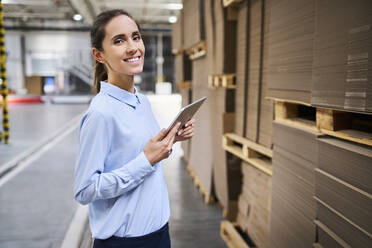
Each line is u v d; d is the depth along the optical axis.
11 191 4.31
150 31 22.38
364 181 1.20
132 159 1.24
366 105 1.14
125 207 1.25
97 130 1.16
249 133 2.74
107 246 1.27
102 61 1.30
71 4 15.00
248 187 2.86
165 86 24.25
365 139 1.24
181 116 1.21
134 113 1.27
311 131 1.59
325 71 1.39
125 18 1.21
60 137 8.25
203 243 2.93
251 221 2.74
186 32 4.78
